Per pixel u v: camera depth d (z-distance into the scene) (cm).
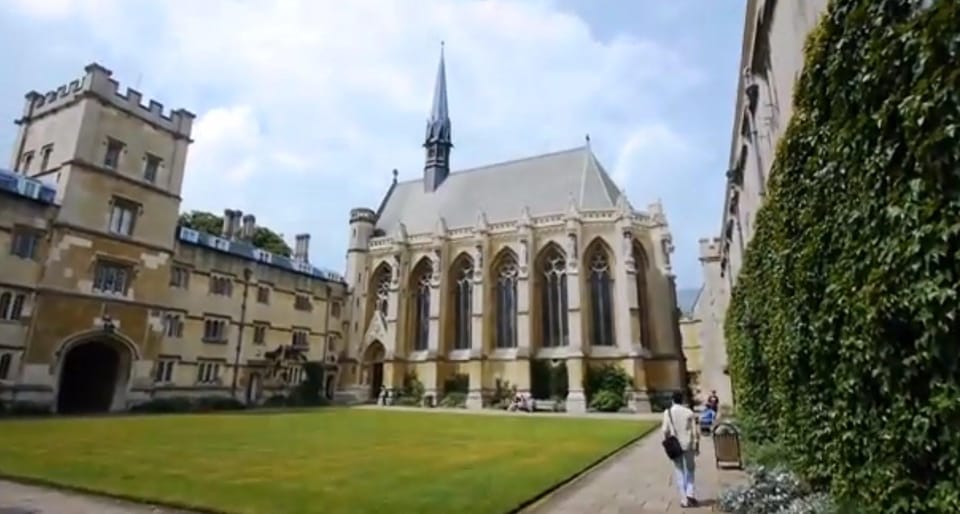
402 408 4862
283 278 5144
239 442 1817
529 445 1862
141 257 3656
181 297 4050
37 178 3466
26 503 920
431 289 5738
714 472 1362
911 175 445
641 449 1861
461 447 1778
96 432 2033
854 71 557
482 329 5312
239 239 5131
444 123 7288
